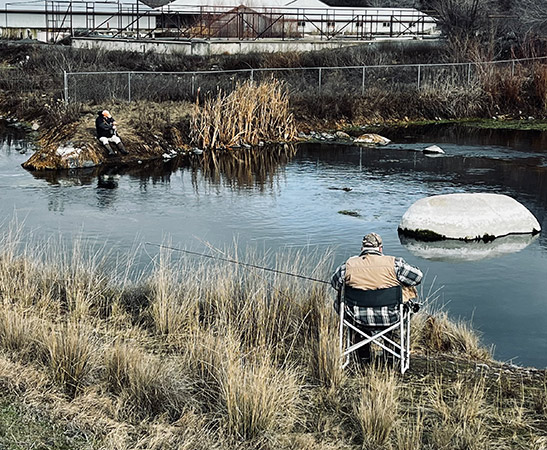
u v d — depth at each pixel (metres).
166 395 5.84
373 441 5.47
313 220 14.45
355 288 6.58
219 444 5.35
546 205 15.57
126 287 9.08
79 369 6.10
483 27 39.91
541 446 5.44
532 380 6.98
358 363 6.82
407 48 37.72
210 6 42.69
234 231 13.61
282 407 5.82
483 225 13.20
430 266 11.65
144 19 47.72
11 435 5.17
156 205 15.55
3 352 6.45
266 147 23.20
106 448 5.11
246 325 7.70
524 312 9.75
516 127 26.94
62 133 21.56
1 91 29.62
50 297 8.39
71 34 43.19
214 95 25.98
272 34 43.59
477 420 5.79
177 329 7.59
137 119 22.81
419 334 8.00
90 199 15.97
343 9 47.03
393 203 15.85
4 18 48.84
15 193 16.33
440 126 27.25
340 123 26.69
